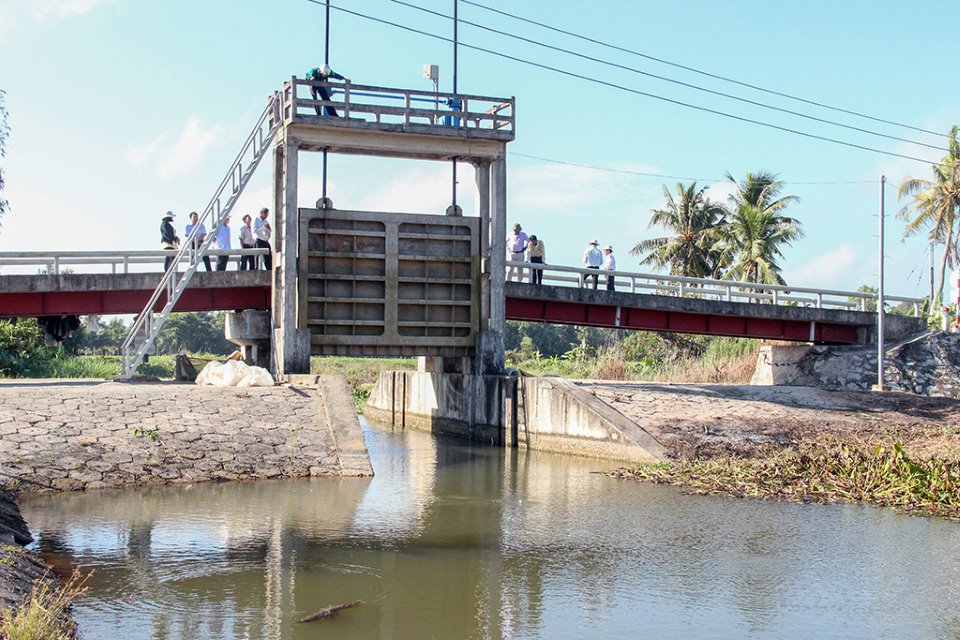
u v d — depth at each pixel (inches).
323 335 1200.2
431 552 602.9
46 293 1203.9
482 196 1282.0
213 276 1240.8
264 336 1298.0
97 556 571.8
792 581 542.9
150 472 807.7
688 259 2610.7
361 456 893.2
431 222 1246.9
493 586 528.4
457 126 1229.7
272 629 448.5
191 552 586.6
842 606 496.7
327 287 1202.0
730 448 1003.3
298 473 853.2
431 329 1261.1
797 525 691.4
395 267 1227.9
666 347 2522.1
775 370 1736.0
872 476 834.8
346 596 504.1
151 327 1136.2
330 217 1201.4
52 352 2009.1
